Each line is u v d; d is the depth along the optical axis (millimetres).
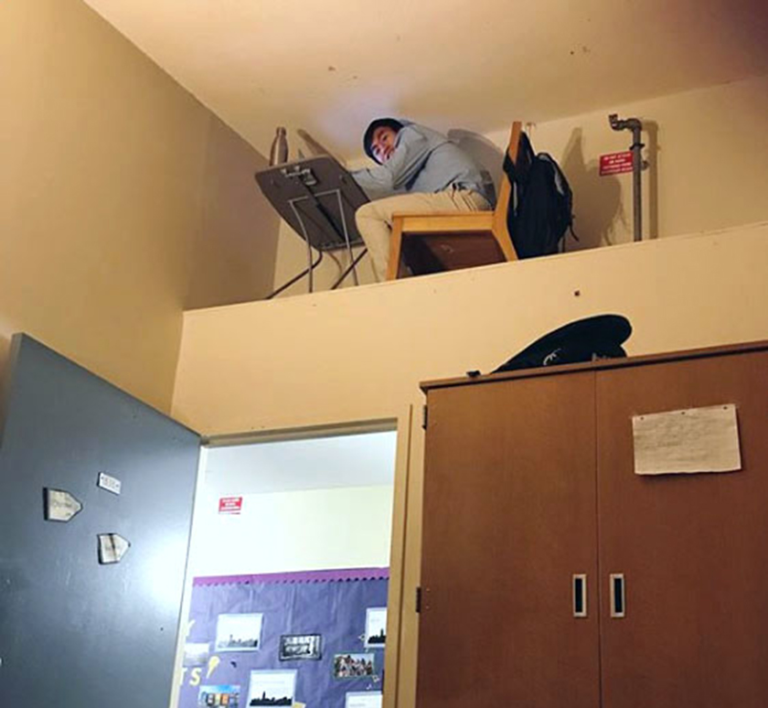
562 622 2154
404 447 2996
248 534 4449
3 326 2787
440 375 3051
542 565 2219
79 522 2701
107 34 3428
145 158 3527
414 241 3400
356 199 3746
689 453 2156
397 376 3123
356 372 3199
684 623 2043
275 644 4168
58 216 3068
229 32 3545
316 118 4043
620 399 2275
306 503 4430
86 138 3244
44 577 2547
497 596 2236
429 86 3824
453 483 2379
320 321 3338
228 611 4309
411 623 2754
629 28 3467
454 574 2295
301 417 3227
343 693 3979
